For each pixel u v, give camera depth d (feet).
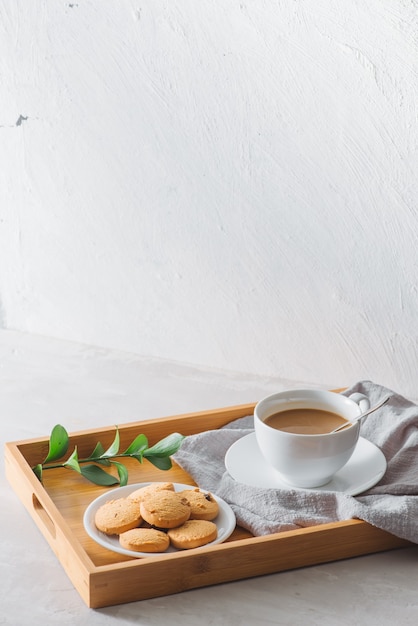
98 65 4.11
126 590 2.44
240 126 3.92
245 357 4.27
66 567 2.59
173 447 3.05
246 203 4.02
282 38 3.73
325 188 3.84
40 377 4.14
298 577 2.58
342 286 3.93
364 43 3.57
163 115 4.06
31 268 4.60
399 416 3.26
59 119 4.27
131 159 4.19
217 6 3.81
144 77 4.04
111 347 4.57
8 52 4.25
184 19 3.89
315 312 4.04
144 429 3.26
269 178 3.94
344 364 4.05
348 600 2.49
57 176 4.37
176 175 4.13
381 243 3.79
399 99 3.57
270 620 2.40
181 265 4.26
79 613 2.42
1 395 3.93
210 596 2.49
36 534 2.82
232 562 2.52
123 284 4.42
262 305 4.15
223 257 4.16
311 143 3.80
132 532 2.60
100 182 4.30
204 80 3.93
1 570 2.63
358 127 3.69
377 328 3.92
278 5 3.69
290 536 2.57
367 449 3.12
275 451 2.84
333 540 2.62
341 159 3.76
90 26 4.07
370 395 3.43
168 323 4.39
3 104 4.35
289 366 4.18
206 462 3.12
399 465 3.05
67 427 3.62
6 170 4.46
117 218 4.32
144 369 4.28
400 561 2.67
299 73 3.74
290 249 4.00
